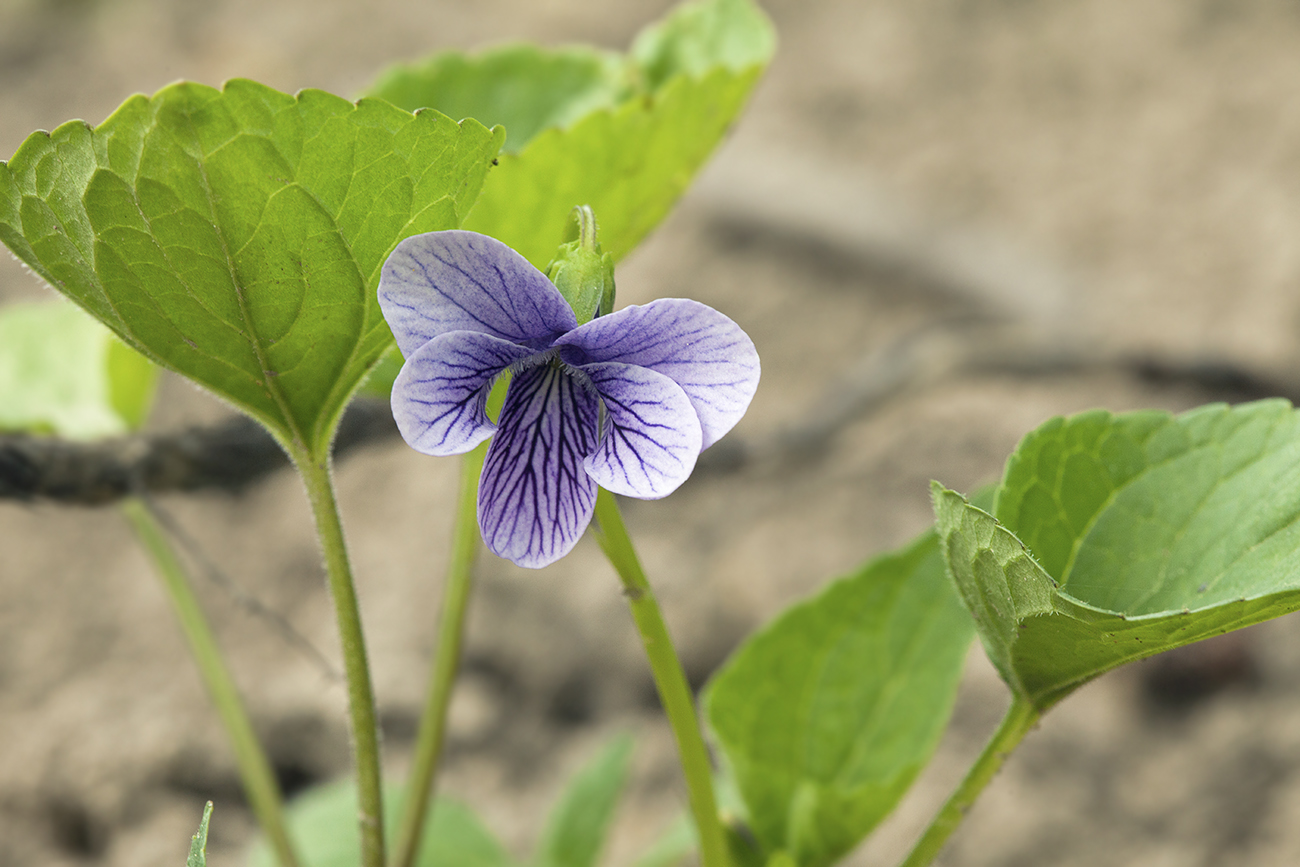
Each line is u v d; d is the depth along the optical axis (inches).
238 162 9.2
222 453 11.9
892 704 11.0
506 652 16.9
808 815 10.9
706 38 12.9
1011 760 15.5
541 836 15.3
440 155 9.3
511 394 9.3
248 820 15.2
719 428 9.2
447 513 18.5
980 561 9.4
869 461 19.3
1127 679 16.1
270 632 16.8
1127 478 10.0
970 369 19.4
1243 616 9.1
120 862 14.7
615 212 11.0
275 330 9.5
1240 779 15.0
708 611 17.3
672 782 15.9
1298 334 19.4
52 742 15.4
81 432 11.9
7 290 20.5
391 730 16.2
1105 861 14.5
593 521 9.7
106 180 9.2
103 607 17.0
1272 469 9.8
